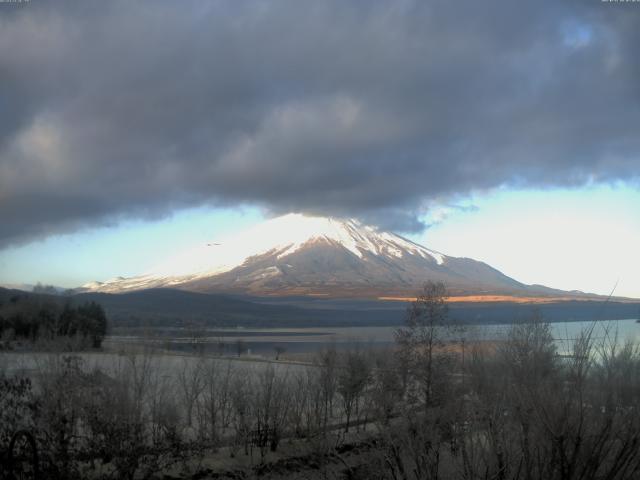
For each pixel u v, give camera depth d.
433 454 10.53
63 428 14.70
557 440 9.13
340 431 21.17
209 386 25.42
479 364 14.94
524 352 15.25
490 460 9.63
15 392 14.62
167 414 18.69
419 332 23.30
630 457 9.35
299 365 41.12
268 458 19.64
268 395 22.00
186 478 17.55
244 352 70.81
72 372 16.64
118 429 15.77
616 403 9.61
